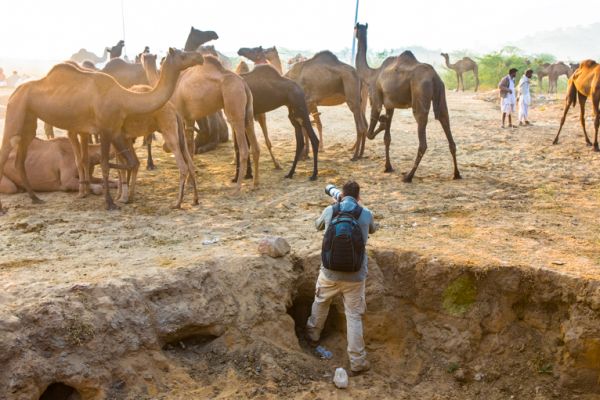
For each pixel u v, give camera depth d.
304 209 9.18
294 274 7.20
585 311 6.36
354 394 6.35
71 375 5.66
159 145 14.56
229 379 6.23
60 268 6.73
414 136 15.66
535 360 6.69
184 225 8.38
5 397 5.34
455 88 41.84
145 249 7.42
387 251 7.32
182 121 9.45
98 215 8.81
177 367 6.24
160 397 5.89
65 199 9.69
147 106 8.74
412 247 7.40
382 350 7.18
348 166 12.15
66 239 7.77
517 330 6.84
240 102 9.81
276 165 11.99
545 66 35.06
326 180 10.96
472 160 12.58
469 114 20.31
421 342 7.12
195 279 6.62
